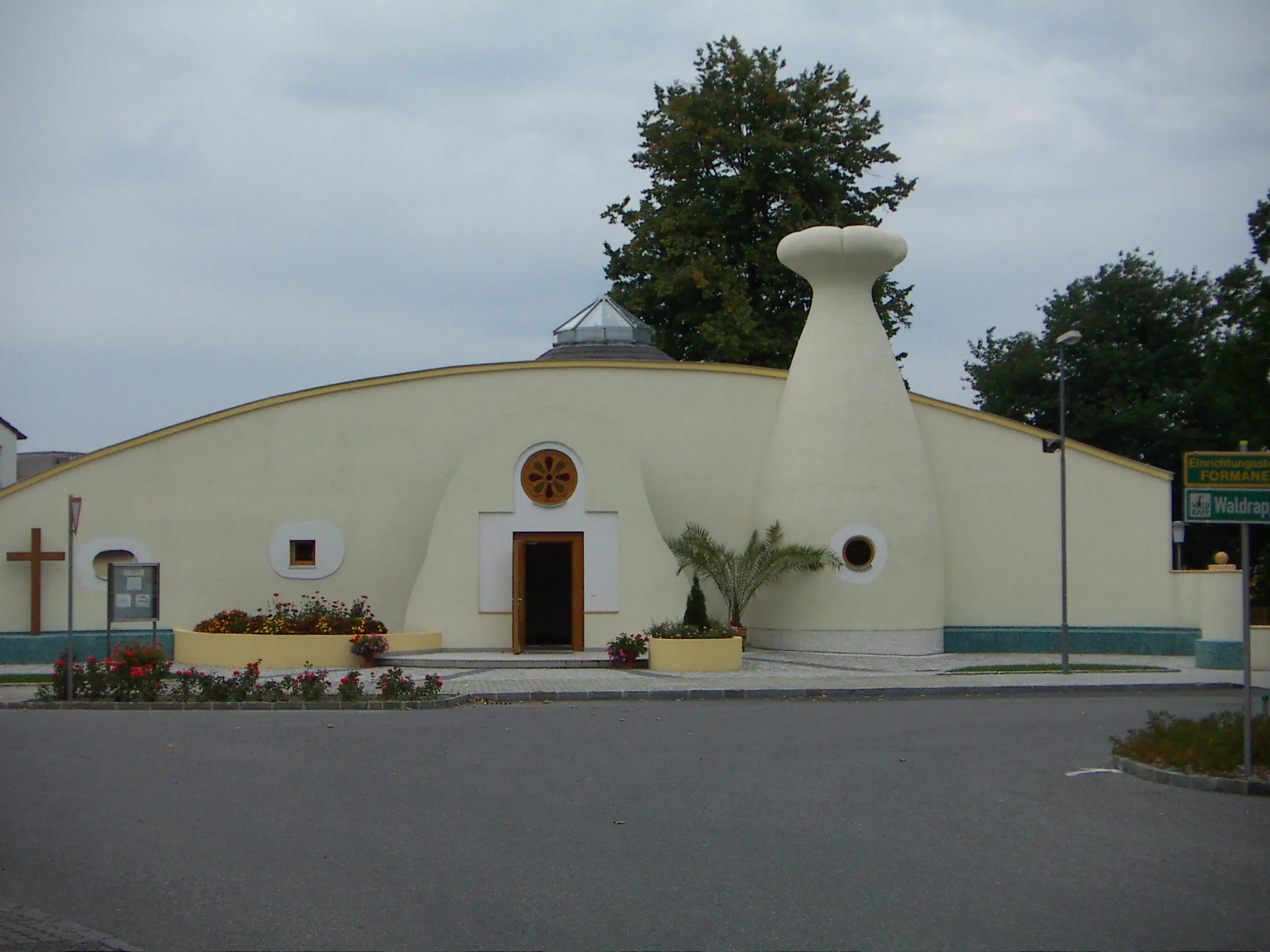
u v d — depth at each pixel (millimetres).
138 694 18234
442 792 11086
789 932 7242
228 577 26688
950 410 28375
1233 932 7355
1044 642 27844
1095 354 50906
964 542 28219
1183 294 52469
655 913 7578
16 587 26016
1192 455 12195
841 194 40250
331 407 27172
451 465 27234
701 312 39250
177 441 26734
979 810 10484
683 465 27797
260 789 11211
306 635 23953
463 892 7980
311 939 7125
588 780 11711
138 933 7234
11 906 7750
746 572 26203
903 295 41312
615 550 25453
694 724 15875
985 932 7281
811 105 40125
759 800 10820
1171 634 27719
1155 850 9203
